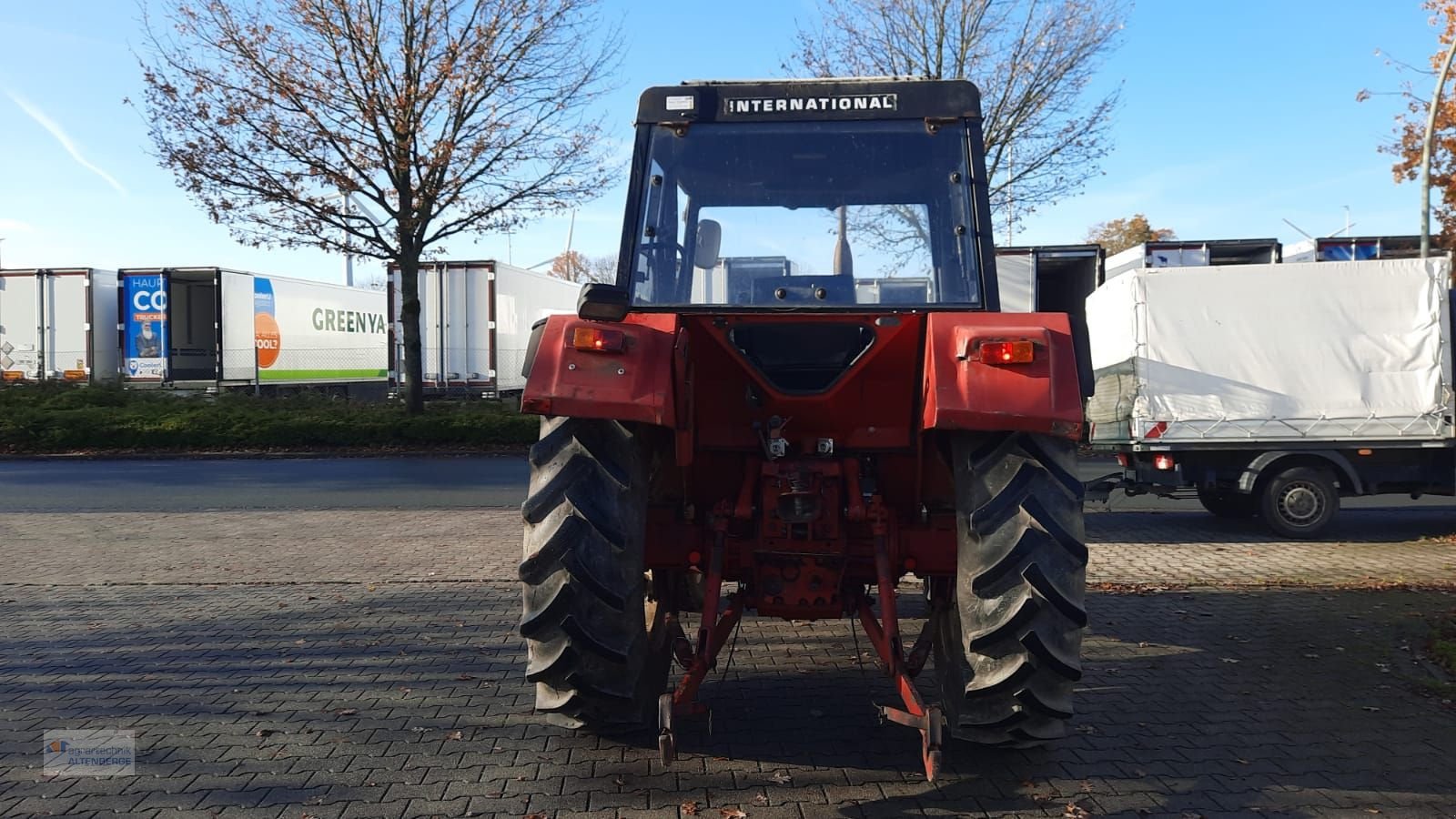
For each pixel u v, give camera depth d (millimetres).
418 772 4234
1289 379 11430
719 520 4309
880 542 4152
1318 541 10852
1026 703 3861
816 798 3945
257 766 4309
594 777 4164
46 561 9336
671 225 4402
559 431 4074
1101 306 12859
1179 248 19250
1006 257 18453
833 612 4242
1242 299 11531
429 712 5023
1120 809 3857
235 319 24969
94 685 5492
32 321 24703
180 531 11086
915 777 4156
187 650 6215
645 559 4430
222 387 24500
